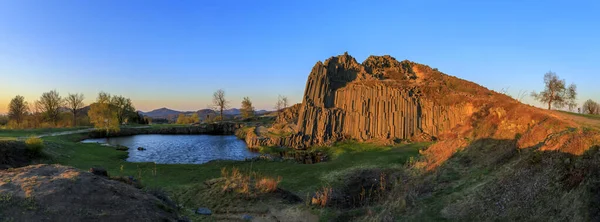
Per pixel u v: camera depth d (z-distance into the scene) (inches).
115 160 1550.2
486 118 1460.4
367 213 735.7
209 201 845.2
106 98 3425.2
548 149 635.5
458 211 633.6
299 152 1985.7
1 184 587.8
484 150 1050.1
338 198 920.9
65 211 532.1
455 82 2233.0
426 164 1141.7
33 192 562.6
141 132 3353.8
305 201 895.1
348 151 1820.9
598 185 458.3
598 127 734.5
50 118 3575.3
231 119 4448.8
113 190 642.2
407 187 885.8
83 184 620.7
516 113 1224.8
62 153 1459.2
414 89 2241.6
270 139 2279.8
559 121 887.1
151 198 698.8
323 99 2416.3
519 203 561.9
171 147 2317.9
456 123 1924.2
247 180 987.3
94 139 2758.4
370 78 2487.7
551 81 2224.4
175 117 7130.9
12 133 2199.8
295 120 2674.7
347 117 2290.8
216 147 2326.5
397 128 2111.2
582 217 438.0
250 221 731.4
